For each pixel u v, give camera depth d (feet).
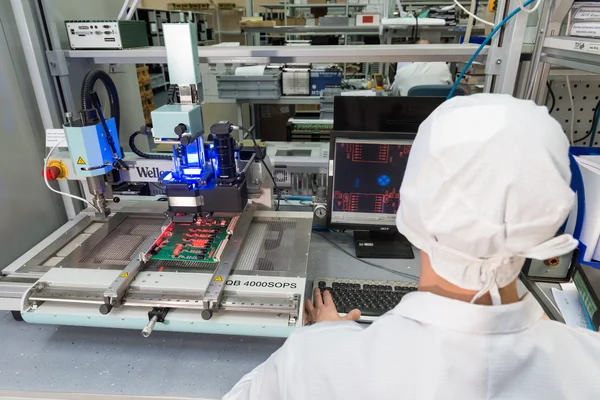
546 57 4.17
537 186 1.51
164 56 4.71
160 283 3.25
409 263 4.58
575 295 3.73
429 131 1.74
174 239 3.90
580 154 4.42
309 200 5.76
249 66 8.50
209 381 3.26
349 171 4.55
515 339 1.70
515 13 4.01
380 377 1.73
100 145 3.78
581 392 1.67
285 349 2.05
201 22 12.13
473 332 1.67
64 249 4.00
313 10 11.57
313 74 8.25
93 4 5.51
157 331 3.77
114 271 3.48
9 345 3.61
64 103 4.99
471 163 1.56
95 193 4.17
